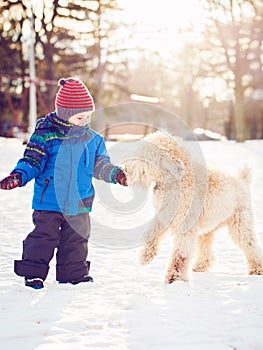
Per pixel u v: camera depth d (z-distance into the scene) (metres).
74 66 41.19
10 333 3.90
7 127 42.69
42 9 38.31
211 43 40.88
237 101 38.50
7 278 5.50
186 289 5.10
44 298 4.77
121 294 4.96
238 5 38.09
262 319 4.23
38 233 5.17
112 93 46.31
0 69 41.88
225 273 6.02
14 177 4.91
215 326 4.06
